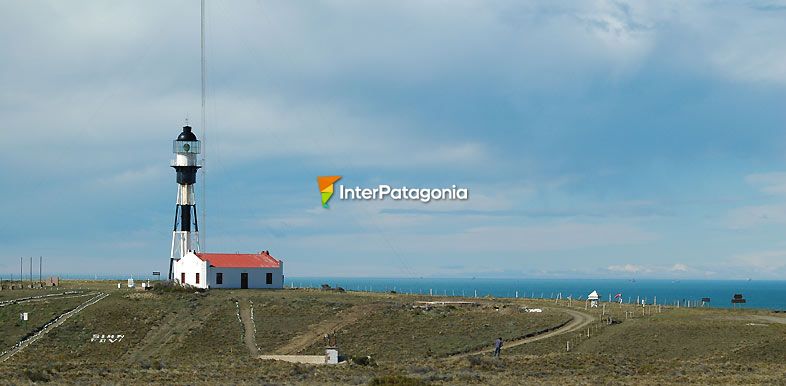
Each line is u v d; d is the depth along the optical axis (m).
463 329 120.62
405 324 123.62
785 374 86.56
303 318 129.12
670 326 114.75
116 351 115.25
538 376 85.19
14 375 81.19
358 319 127.12
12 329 123.69
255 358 103.94
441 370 89.31
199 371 87.44
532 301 157.25
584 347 108.50
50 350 115.50
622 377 84.19
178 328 124.88
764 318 126.12
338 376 83.19
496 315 128.75
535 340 113.19
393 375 83.56
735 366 92.56
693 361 97.69
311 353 111.88
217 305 136.00
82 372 86.12
